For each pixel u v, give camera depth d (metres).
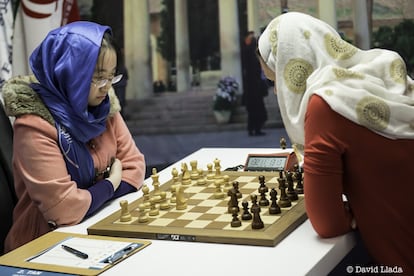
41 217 1.90
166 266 1.39
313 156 1.46
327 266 1.40
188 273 1.34
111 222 1.69
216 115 3.58
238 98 3.52
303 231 1.54
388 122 1.45
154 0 3.54
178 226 1.59
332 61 1.56
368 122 1.44
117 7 3.59
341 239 1.49
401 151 1.47
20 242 1.92
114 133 2.15
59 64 1.86
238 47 3.45
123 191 2.02
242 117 3.54
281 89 1.60
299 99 1.58
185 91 3.61
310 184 1.47
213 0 3.45
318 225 1.48
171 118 3.66
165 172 2.27
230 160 2.37
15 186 1.99
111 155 2.08
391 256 1.51
